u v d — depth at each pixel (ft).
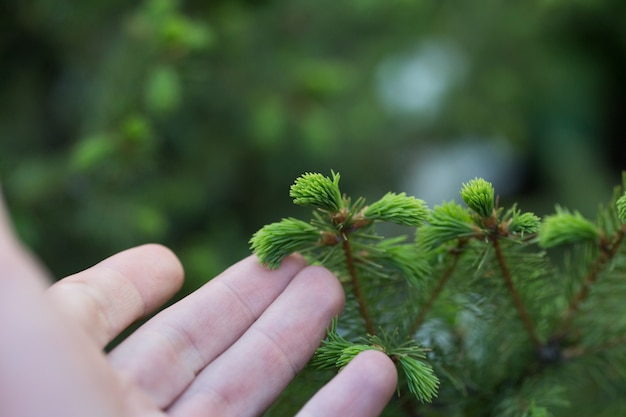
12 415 0.70
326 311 0.90
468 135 2.26
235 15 1.82
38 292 0.73
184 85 1.66
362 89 2.06
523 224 0.87
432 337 0.99
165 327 0.89
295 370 0.89
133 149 1.47
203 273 1.58
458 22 2.14
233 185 1.98
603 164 2.42
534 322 0.98
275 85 1.84
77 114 1.85
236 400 0.87
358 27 2.06
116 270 0.93
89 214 1.61
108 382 0.76
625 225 0.91
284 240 0.90
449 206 0.89
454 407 0.98
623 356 0.98
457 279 0.97
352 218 0.88
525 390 0.96
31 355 0.71
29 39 1.85
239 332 0.92
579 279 0.98
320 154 1.93
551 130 2.37
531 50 2.20
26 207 1.63
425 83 2.20
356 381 0.81
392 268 0.93
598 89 2.36
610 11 2.21
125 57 1.54
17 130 1.84
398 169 2.26
